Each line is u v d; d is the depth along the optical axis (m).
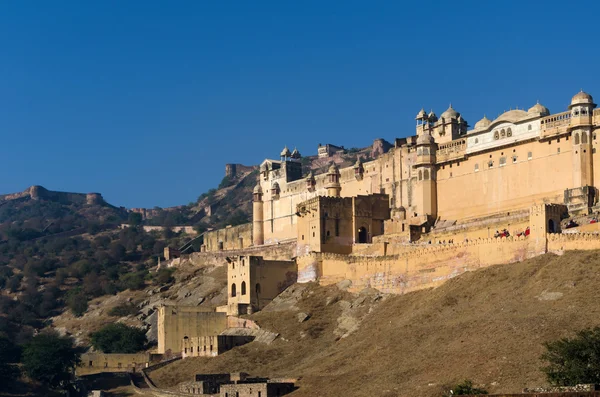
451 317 145.50
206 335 183.00
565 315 129.50
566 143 177.50
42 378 185.88
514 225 171.25
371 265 175.12
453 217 197.00
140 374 174.50
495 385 114.94
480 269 157.12
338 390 131.50
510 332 129.38
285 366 155.38
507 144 187.50
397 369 131.88
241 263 187.12
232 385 139.50
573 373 104.12
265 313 179.38
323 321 169.00
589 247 147.75
